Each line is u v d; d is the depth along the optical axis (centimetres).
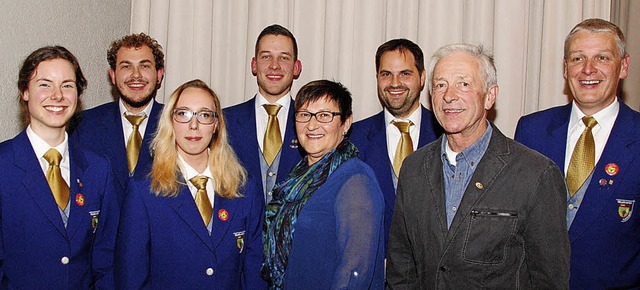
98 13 343
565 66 238
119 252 205
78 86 214
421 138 279
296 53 311
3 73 256
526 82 360
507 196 186
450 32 361
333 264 191
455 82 190
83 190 216
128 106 295
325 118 203
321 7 368
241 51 374
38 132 209
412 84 277
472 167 195
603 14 347
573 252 225
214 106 219
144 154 282
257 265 222
